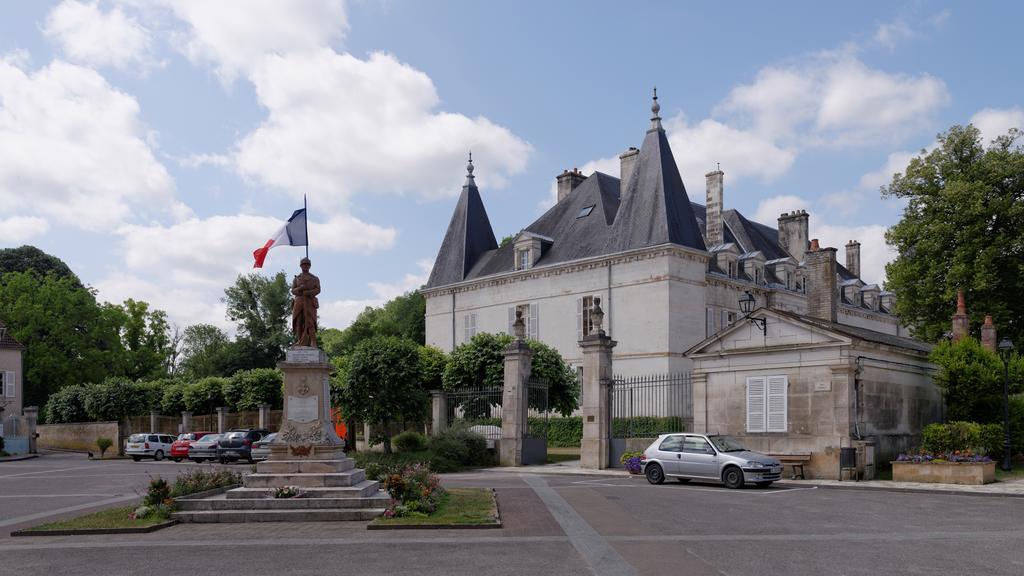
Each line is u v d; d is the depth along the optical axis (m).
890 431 23.06
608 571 8.84
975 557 9.71
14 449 47.06
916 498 16.69
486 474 24.72
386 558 9.73
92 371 61.44
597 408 26.11
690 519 13.16
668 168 43.44
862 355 22.05
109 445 45.25
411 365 29.42
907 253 33.88
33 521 14.49
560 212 50.16
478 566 9.17
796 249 56.66
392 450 28.34
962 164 32.62
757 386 23.11
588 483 20.66
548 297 46.03
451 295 51.59
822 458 21.48
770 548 10.34
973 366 22.69
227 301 74.81
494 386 35.91
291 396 15.27
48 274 63.53
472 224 53.19
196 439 38.91
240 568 9.24
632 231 42.81
